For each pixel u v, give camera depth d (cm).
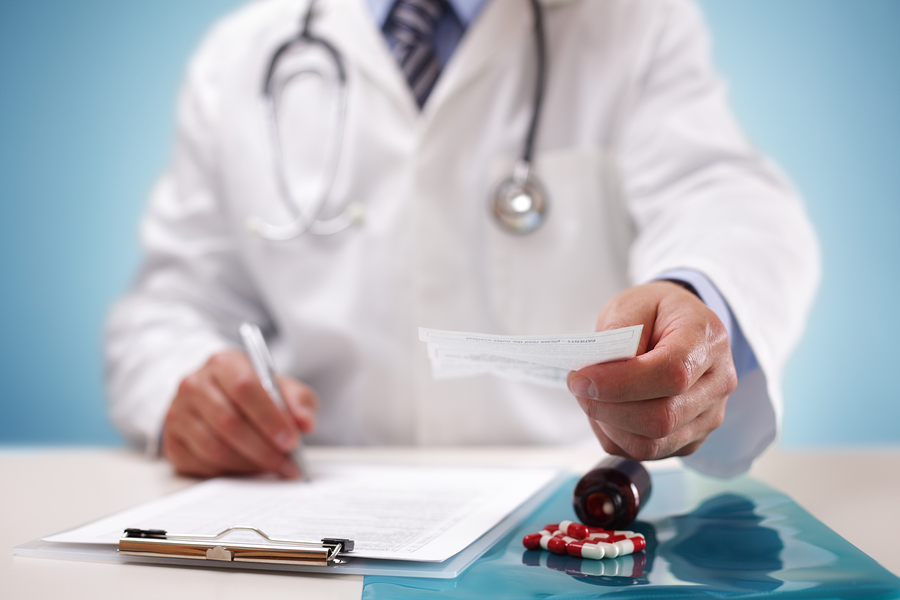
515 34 107
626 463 49
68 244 233
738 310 60
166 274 114
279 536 45
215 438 69
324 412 108
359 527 47
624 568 39
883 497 59
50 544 45
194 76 126
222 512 52
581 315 102
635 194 101
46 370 230
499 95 107
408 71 111
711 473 62
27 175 233
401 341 104
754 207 78
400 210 106
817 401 216
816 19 220
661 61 106
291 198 108
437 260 103
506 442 102
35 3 234
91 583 38
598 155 104
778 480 67
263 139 114
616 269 104
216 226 116
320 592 37
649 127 103
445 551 41
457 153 105
